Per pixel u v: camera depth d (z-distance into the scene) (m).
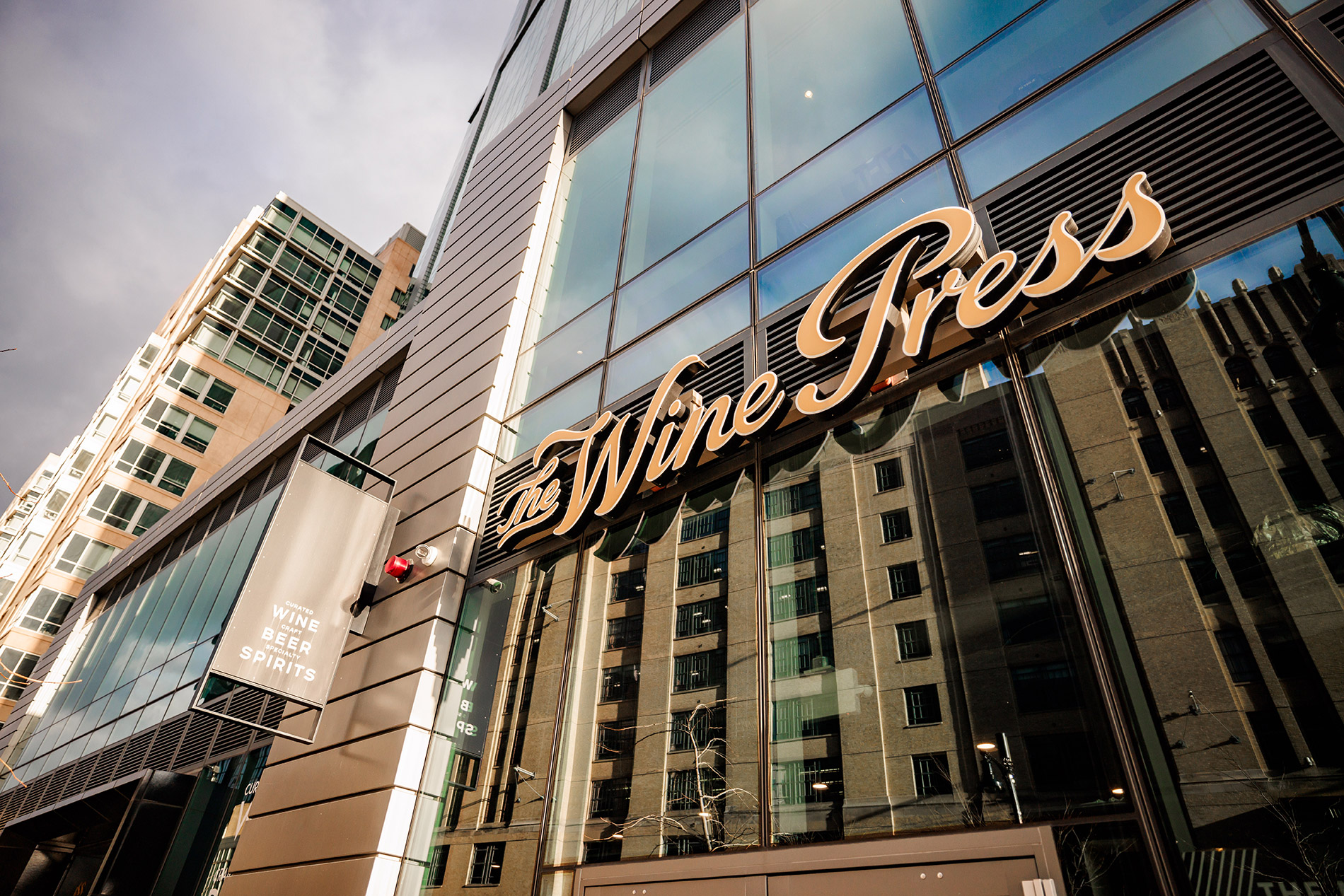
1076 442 6.09
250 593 9.88
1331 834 3.95
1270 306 5.58
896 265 7.64
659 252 12.32
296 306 56.88
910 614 6.42
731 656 7.57
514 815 8.49
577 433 10.56
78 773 20.77
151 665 21.42
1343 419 4.93
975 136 8.59
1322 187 5.73
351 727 10.73
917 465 7.08
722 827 6.69
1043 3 8.86
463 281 16.88
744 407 8.48
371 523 11.85
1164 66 7.35
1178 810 4.48
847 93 10.73
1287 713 4.36
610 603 9.14
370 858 9.01
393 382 19.59
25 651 39.06
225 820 14.31
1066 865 4.75
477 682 10.05
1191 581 5.04
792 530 7.79
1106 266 6.23
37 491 72.25
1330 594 4.51
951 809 5.43
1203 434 5.47
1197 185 6.48
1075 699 5.19
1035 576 5.82
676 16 15.73
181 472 45.94
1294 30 6.54
